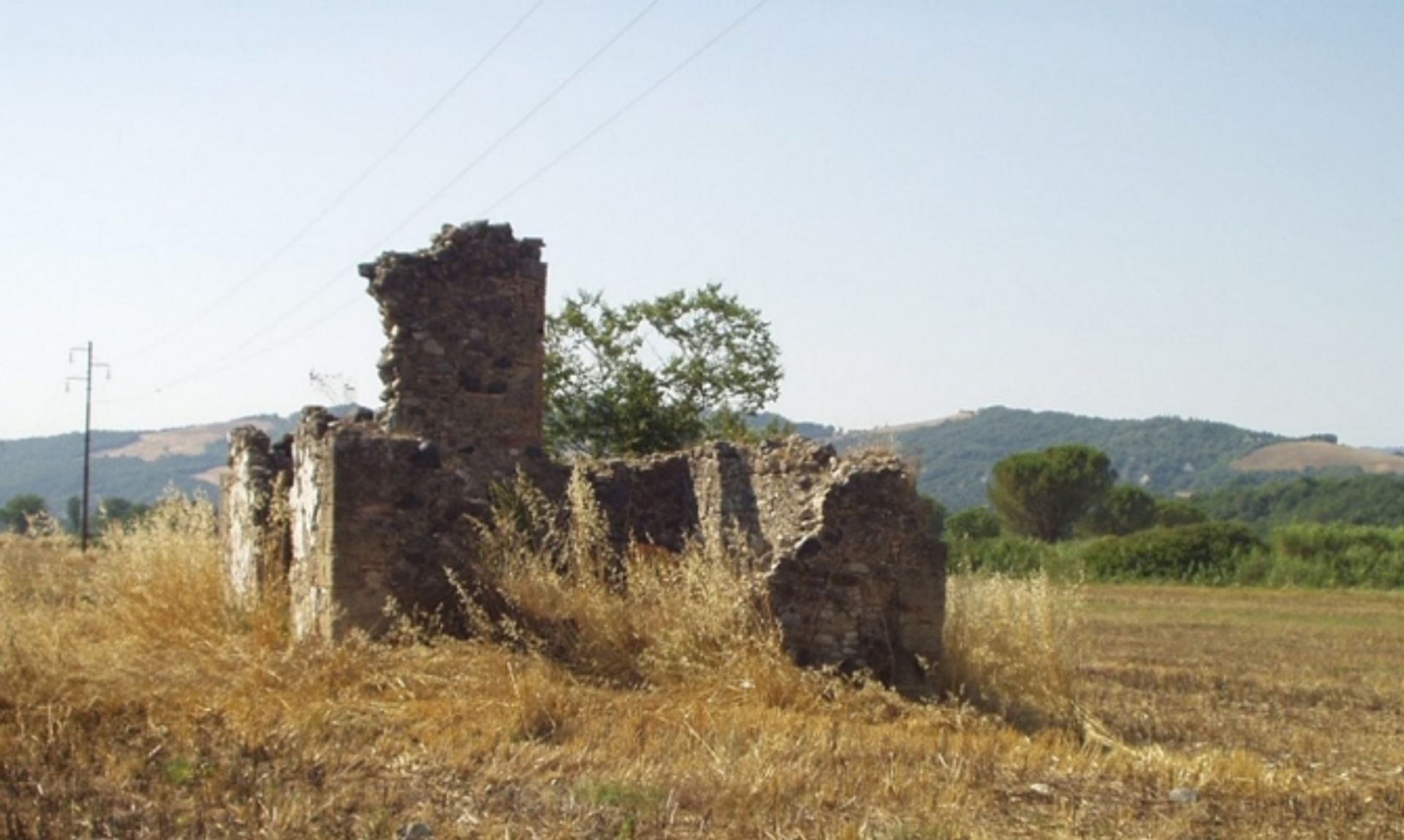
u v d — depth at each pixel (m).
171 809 10.43
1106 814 11.67
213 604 19.64
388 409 22.69
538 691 14.42
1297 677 24.41
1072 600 19.23
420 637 17.22
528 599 17.47
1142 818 11.61
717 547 18.17
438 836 10.00
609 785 11.25
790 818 10.67
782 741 13.22
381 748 12.47
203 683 15.16
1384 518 105.00
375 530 17.70
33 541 25.72
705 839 10.17
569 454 35.03
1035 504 95.44
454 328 22.97
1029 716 16.97
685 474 23.47
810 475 20.12
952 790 11.84
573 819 10.46
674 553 22.39
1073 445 97.56
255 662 15.64
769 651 16.34
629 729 13.45
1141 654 28.22
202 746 12.19
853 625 17.55
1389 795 12.85
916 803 11.48
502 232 23.41
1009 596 18.41
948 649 17.81
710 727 13.72
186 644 17.20
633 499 23.23
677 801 10.98
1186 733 17.22
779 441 21.27
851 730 14.31
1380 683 23.77
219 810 10.48
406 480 17.94
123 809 10.45
